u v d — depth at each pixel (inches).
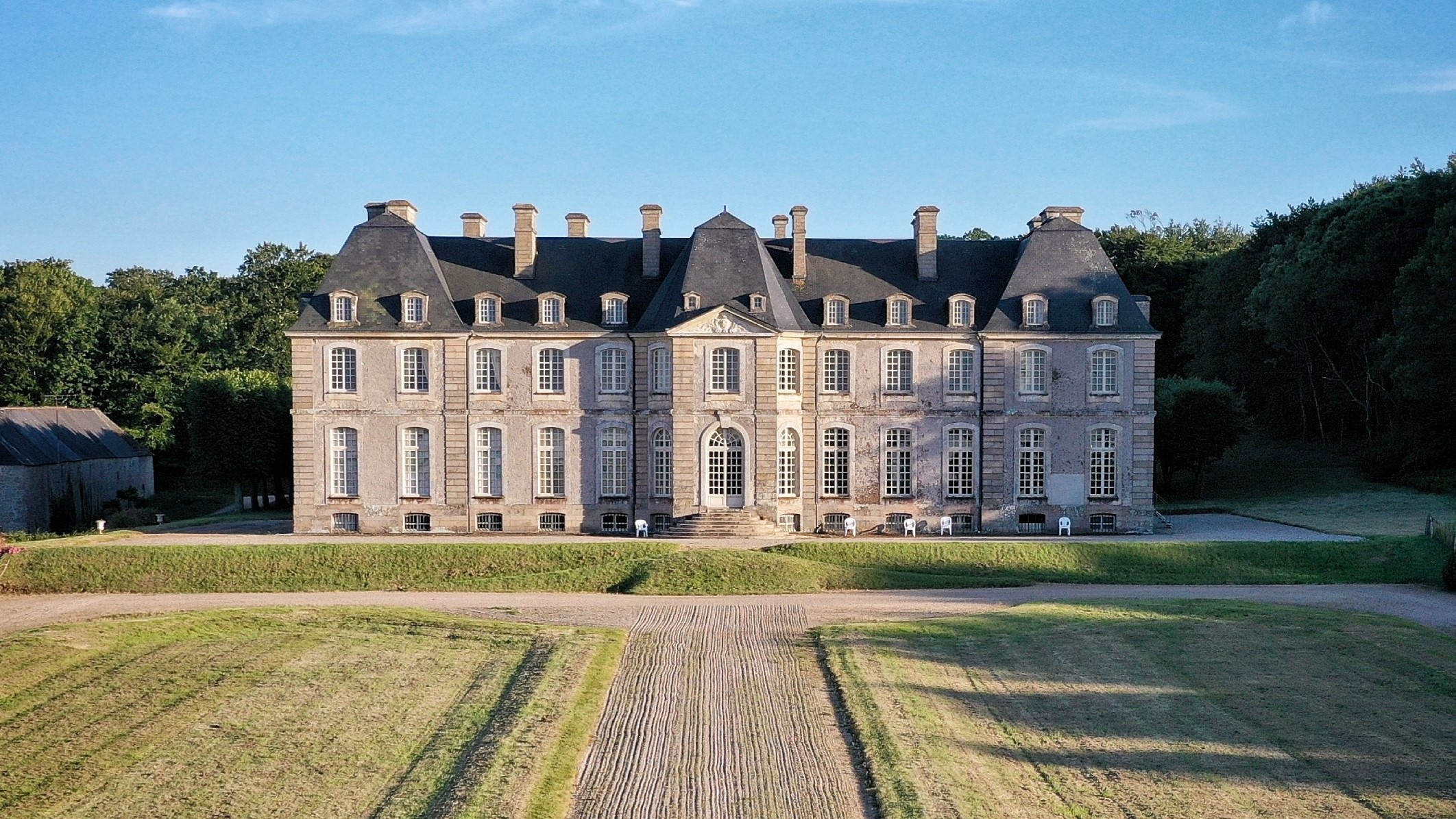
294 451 2404.0
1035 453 2436.0
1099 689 1238.9
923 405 2437.3
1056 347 2427.4
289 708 1170.0
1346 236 2957.7
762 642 1467.8
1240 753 1039.0
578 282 2504.9
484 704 1182.9
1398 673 1296.8
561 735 1081.4
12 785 962.1
